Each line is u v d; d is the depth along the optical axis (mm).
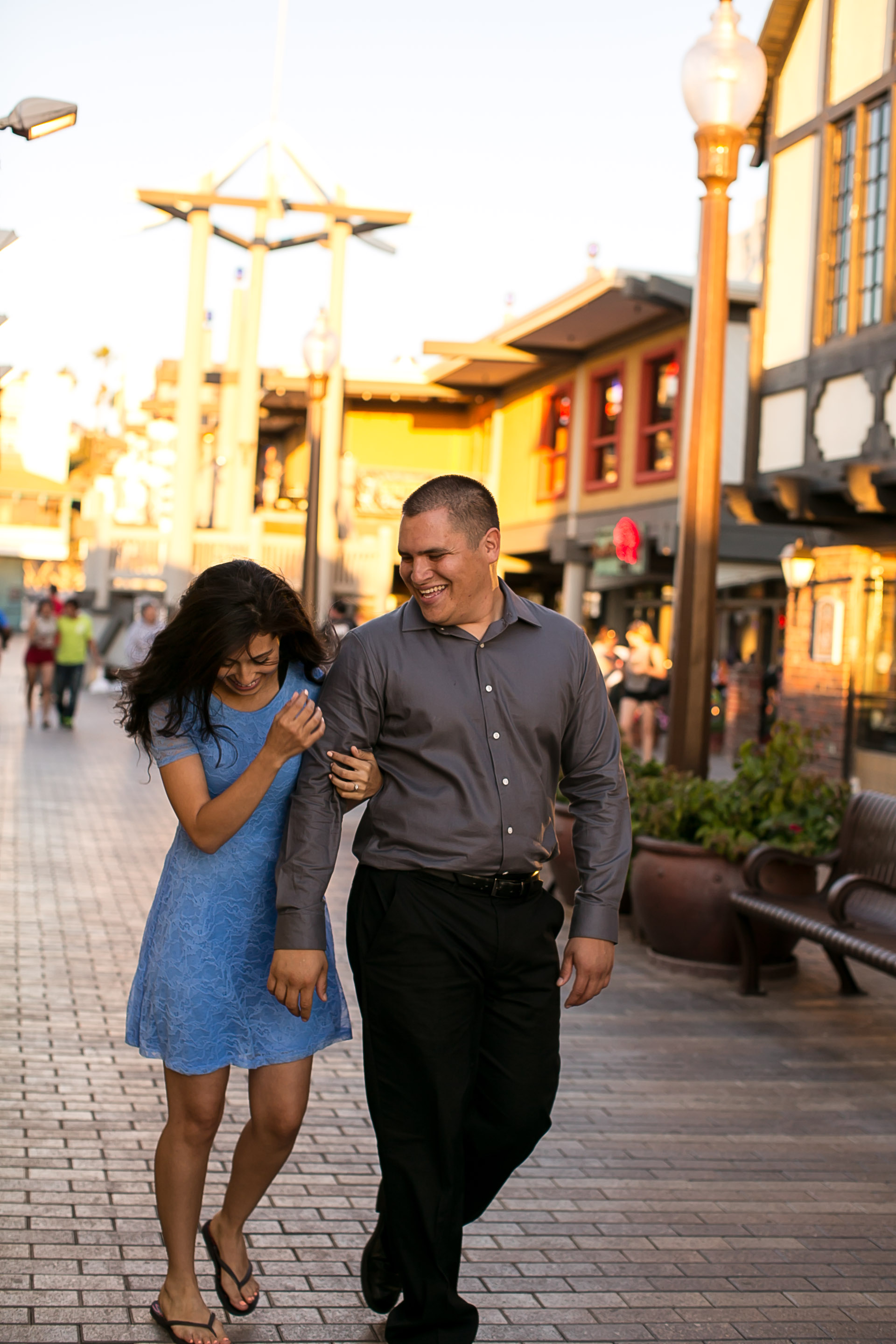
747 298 20172
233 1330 3227
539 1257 3744
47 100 5844
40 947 6848
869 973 7547
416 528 2961
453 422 32031
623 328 23031
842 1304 3555
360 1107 4863
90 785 13516
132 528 30281
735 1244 3902
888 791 13867
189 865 3125
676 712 7863
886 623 14211
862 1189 4387
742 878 7082
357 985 3143
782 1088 5402
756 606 22531
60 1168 4090
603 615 26219
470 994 3053
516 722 3045
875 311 12523
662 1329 3367
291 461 35344
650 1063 5645
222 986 3090
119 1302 3277
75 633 19406
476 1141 3133
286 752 2934
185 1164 3129
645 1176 4395
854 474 11875
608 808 3227
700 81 7500
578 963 3145
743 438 20375
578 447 24969
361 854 3139
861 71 12766
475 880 3049
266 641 3008
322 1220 3867
